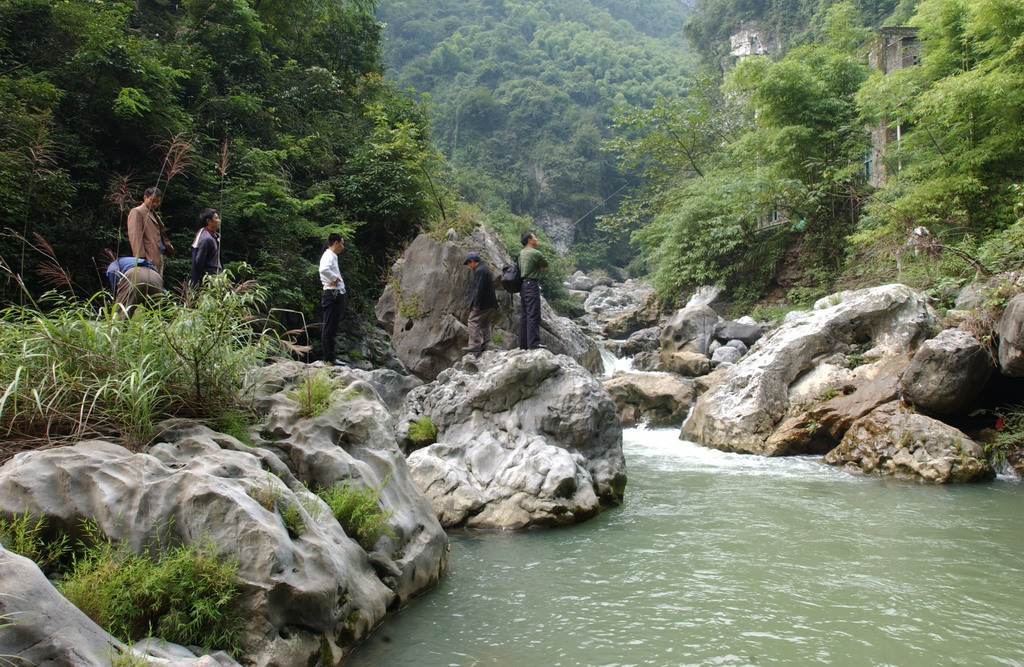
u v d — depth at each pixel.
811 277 17.84
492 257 12.02
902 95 14.12
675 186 24.34
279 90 17.38
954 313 9.62
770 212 20.05
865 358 9.68
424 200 16.20
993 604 4.13
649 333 19.33
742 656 3.46
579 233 67.25
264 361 5.53
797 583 4.52
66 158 9.88
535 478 6.20
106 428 3.71
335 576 3.26
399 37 83.81
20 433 3.58
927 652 3.50
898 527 5.83
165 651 2.61
